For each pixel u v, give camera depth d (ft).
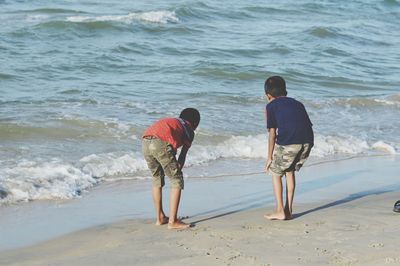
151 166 44.24
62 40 146.10
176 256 37.37
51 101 88.84
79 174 58.23
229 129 76.79
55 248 40.57
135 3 208.44
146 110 84.94
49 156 63.82
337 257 35.83
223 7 199.93
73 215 48.06
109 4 207.72
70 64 118.42
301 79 116.78
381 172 63.00
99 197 53.26
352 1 239.50
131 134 73.15
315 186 56.95
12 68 111.96
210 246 38.99
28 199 52.19
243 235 41.16
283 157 44.19
